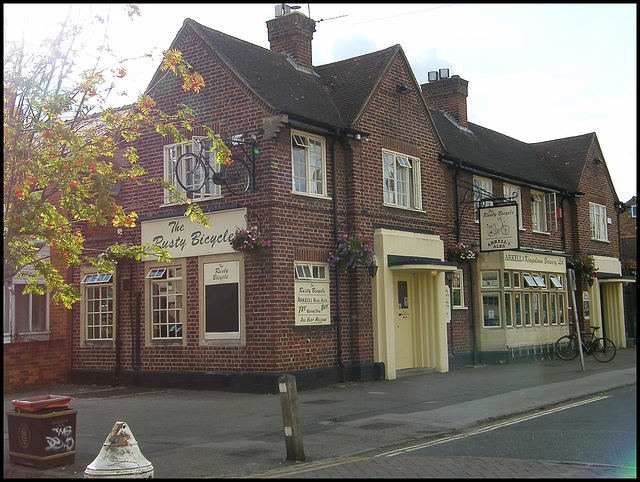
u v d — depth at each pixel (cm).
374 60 1916
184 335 1647
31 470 838
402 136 1903
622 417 1125
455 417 1169
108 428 1123
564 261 2591
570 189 2817
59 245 1068
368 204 1748
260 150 1549
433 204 2003
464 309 2102
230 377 1539
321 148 1684
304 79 1867
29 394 1634
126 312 1780
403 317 1886
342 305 1670
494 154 2559
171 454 920
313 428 1098
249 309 1534
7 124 1017
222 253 1585
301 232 1586
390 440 994
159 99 1741
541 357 2330
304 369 1549
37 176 1041
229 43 1747
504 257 2155
